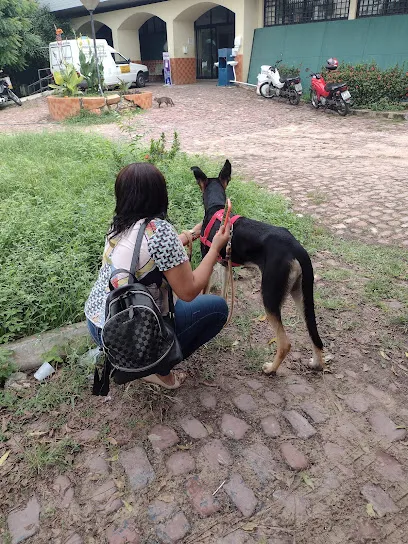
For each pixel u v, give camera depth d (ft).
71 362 9.86
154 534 6.67
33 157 25.23
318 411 8.93
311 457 7.91
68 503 7.16
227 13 72.43
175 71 73.41
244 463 7.80
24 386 9.55
